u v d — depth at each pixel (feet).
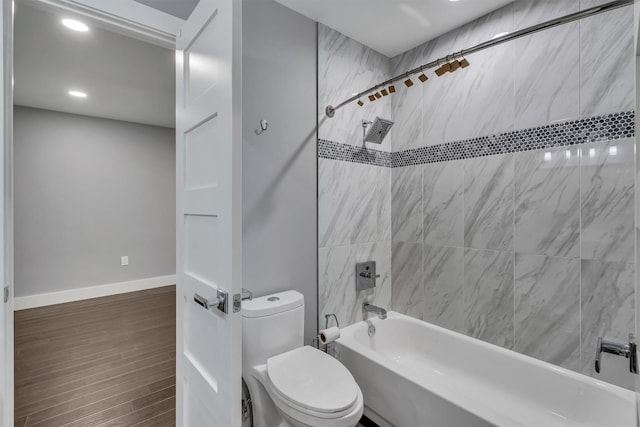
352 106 7.47
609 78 5.02
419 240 7.75
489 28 6.42
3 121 3.79
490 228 6.46
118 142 14.01
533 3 5.81
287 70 6.33
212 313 3.73
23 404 6.31
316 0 6.09
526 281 5.98
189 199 4.31
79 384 7.04
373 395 5.89
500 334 6.35
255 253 5.96
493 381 6.20
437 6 6.24
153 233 15.05
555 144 5.59
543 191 5.74
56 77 9.28
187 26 4.33
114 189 13.94
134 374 7.46
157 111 12.63
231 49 3.21
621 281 4.95
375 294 8.03
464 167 6.86
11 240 4.03
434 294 7.46
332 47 7.04
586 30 5.23
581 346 5.35
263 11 5.98
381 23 6.83
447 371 6.90
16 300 11.78
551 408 5.43
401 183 8.14
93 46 7.57
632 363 3.47
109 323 10.55
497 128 6.32
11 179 4.04
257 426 5.36
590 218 5.23
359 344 6.48
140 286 14.66
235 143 3.26
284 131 6.31
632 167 4.83
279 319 5.50
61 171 12.67
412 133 7.88
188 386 4.47
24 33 6.98
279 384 4.63
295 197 6.51
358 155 7.62
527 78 5.90
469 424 4.38
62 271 12.73
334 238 7.18
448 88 7.13
